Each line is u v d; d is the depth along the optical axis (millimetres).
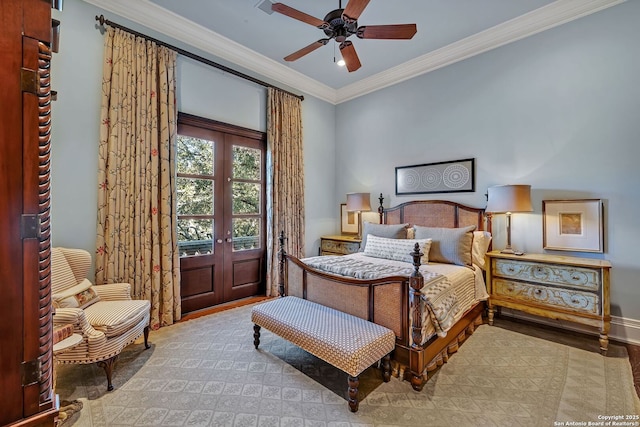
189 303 3500
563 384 2035
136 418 1713
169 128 3125
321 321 2188
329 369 2258
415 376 1981
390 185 4453
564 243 2977
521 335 2859
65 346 1729
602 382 2051
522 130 3236
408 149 4234
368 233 3834
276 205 4234
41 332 833
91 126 2693
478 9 2990
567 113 2963
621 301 2697
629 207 2658
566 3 2885
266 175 4293
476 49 3529
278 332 2244
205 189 3646
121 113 2820
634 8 2627
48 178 851
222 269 3832
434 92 3949
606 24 2752
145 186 2947
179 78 3324
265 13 3078
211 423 1678
